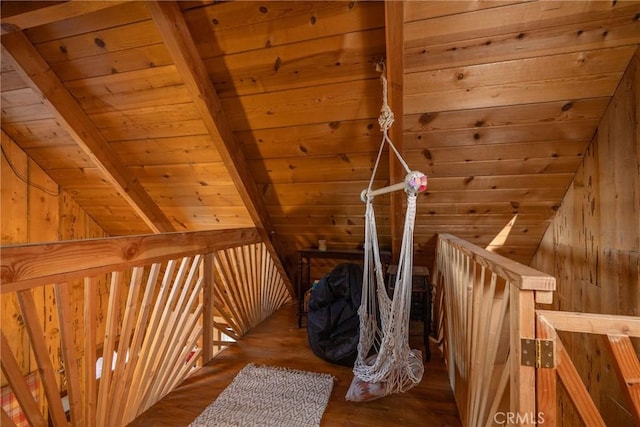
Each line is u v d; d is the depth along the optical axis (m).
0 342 1.12
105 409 1.50
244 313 2.86
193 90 1.89
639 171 1.45
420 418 1.68
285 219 3.15
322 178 2.60
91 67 1.99
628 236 1.54
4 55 1.88
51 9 1.38
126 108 2.23
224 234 2.47
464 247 1.65
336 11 1.54
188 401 1.83
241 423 1.64
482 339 1.32
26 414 1.19
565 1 1.33
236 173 2.45
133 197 2.91
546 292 0.91
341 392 1.92
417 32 1.51
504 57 1.56
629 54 1.47
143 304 1.71
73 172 3.12
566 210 2.21
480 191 2.37
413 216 1.42
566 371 0.91
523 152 2.03
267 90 1.97
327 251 3.13
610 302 1.69
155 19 1.56
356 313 2.38
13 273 1.08
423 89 1.76
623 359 0.90
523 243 2.79
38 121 2.57
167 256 1.82
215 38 1.73
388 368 1.70
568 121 1.80
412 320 3.14
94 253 1.37
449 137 2.01
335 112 2.04
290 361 2.32
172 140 2.45
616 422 1.60
